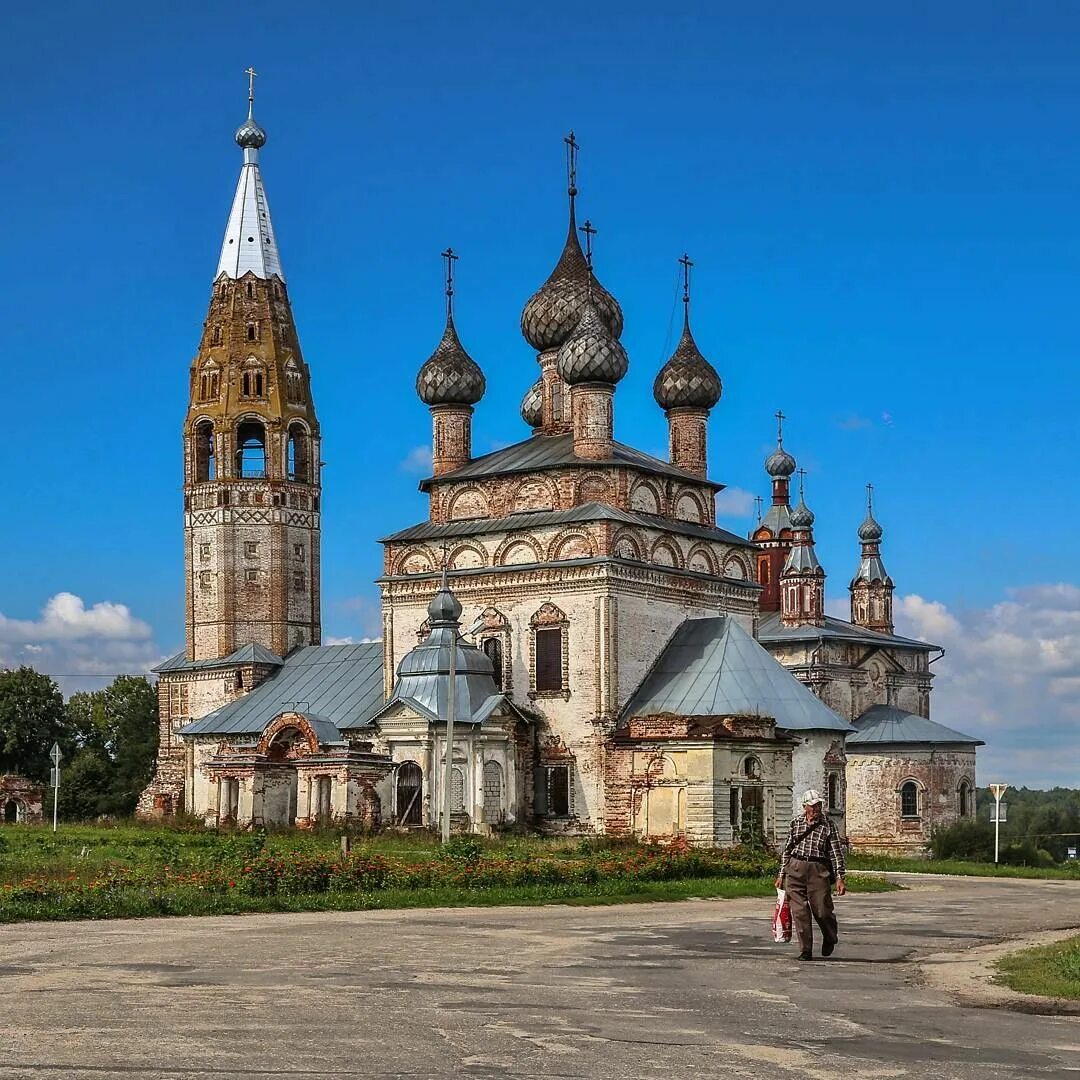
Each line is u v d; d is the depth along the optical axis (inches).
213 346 3880.4
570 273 3277.6
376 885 1535.4
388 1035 626.5
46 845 2236.7
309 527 3878.0
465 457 3253.0
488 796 2847.0
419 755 2842.0
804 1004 754.2
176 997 723.4
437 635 2933.1
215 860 1675.7
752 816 2679.6
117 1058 565.6
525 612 2933.1
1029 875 2561.5
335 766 2812.5
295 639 3816.4
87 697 5659.5
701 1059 590.6
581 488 2950.3
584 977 848.3
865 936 1202.6
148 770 5172.2
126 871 1599.4
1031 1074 577.0
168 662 3838.6
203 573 3818.9
